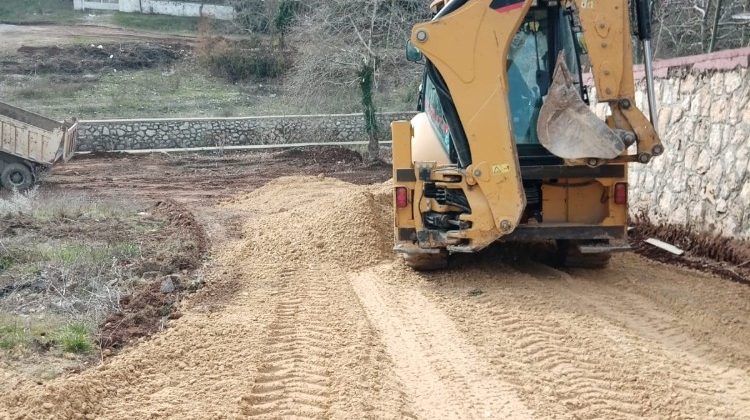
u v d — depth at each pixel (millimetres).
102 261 8953
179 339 6516
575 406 5191
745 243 9234
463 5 7719
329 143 26344
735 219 9508
